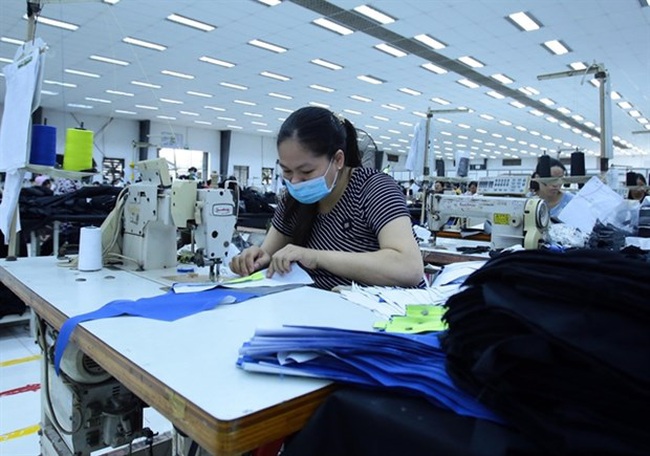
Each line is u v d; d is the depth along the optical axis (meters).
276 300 1.10
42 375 1.57
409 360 0.63
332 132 1.25
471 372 0.55
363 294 1.13
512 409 0.50
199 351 0.75
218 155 19.38
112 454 1.52
